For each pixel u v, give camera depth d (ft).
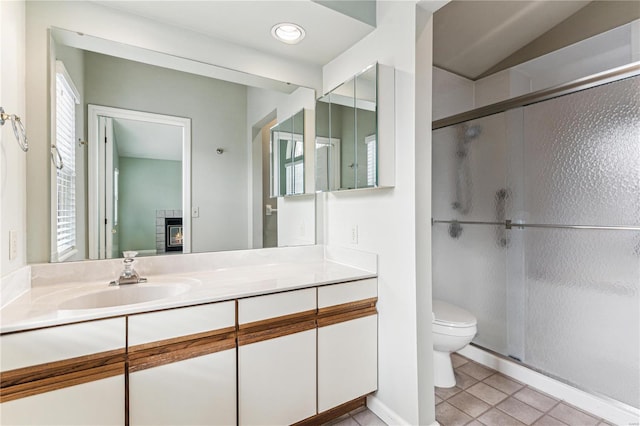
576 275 6.57
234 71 6.34
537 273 7.20
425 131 5.23
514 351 7.51
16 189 4.11
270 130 6.80
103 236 5.16
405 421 5.28
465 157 8.65
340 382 5.43
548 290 7.00
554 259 6.91
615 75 5.85
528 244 7.36
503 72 9.12
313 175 7.30
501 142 7.86
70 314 3.47
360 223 6.31
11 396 3.13
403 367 5.32
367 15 5.74
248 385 4.54
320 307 5.21
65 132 4.85
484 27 7.77
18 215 4.19
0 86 3.68
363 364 5.70
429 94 5.27
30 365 3.22
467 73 9.61
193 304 4.12
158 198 5.68
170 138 5.79
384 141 5.40
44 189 4.62
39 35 4.60
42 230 4.61
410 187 5.19
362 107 5.64
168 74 5.74
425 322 5.19
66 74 4.86
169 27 5.66
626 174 5.88
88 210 5.05
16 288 4.03
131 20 5.32
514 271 7.57
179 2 5.02
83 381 3.47
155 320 3.88
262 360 4.65
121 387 3.67
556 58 8.29
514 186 7.61
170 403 3.98
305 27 5.79
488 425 5.54
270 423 4.74
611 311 6.07
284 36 6.09
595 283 6.29
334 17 5.48
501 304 7.82
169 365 3.97
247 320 4.53
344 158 6.16
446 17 7.35
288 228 7.00
